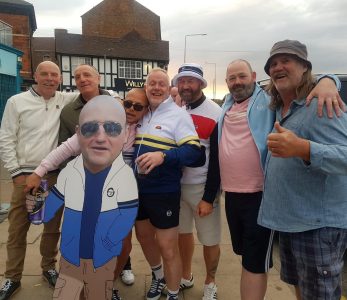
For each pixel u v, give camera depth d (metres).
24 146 2.92
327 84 1.94
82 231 2.13
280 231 2.08
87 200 2.14
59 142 3.01
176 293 2.69
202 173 2.87
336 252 1.95
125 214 2.13
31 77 25.39
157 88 2.51
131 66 35.09
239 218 2.52
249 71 2.50
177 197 2.60
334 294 1.98
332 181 1.92
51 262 3.19
